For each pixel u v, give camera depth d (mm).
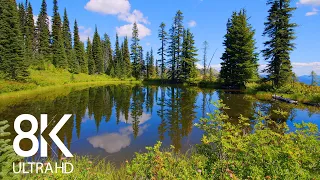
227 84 34781
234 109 16062
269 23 25250
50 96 24594
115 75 63062
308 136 4328
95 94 27594
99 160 7363
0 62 28562
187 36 45375
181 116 14617
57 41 52750
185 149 8391
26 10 54125
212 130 4918
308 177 3555
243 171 3998
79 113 15719
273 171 3732
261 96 22984
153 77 63656
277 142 4449
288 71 24641
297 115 13984
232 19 36906
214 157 4617
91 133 10773
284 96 21531
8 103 19188
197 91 29875
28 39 46656
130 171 4656
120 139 9828
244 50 31859
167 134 10578
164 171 4180
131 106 18828
